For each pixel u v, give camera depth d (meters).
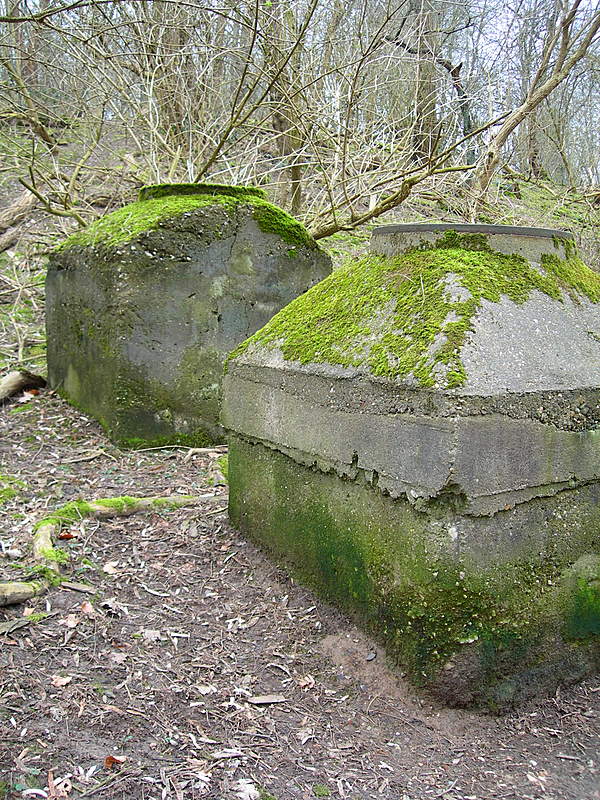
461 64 8.07
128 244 4.80
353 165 7.51
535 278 2.63
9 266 8.39
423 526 2.35
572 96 10.46
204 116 8.23
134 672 2.55
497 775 2.19
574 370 2.48
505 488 2.34
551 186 10.70
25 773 2.00
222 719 2.36
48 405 5.75
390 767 2.20
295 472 3.05
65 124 9.07
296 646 2.74
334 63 7.61
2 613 2.80
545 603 2.50
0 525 3.65
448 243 2.68
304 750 2.25
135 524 3.76
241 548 3.44
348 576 2.76
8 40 6.82
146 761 2.12
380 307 2.72
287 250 5.27
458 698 2.39
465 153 7.88
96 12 6.93
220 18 7.96
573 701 2.55
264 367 3.14
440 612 2.33
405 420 2.38
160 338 4.92
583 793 2.13
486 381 2.26
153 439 4.98
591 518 2.62
